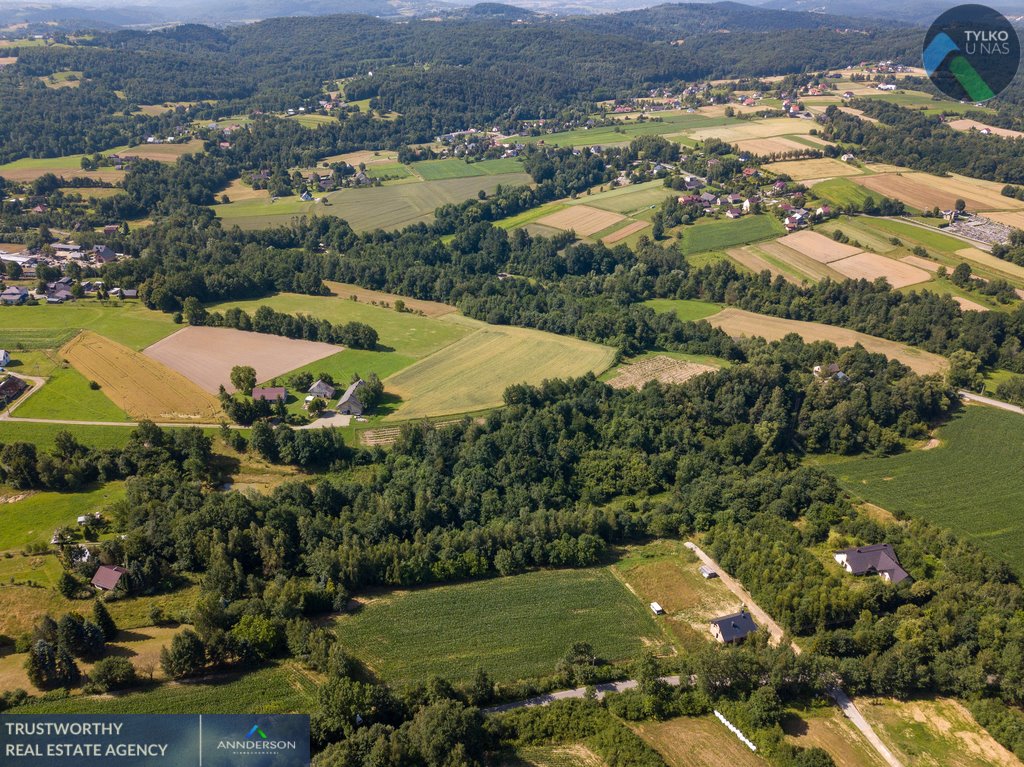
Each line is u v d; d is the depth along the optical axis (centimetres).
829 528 13050
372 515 12606
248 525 11862
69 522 12325
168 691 8856
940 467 15338
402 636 10269
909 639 10144
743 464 15488
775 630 10694
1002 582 11612
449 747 8000
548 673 9750
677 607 11169
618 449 15512
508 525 12450
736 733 8912
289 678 9206
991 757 8750
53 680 8850
